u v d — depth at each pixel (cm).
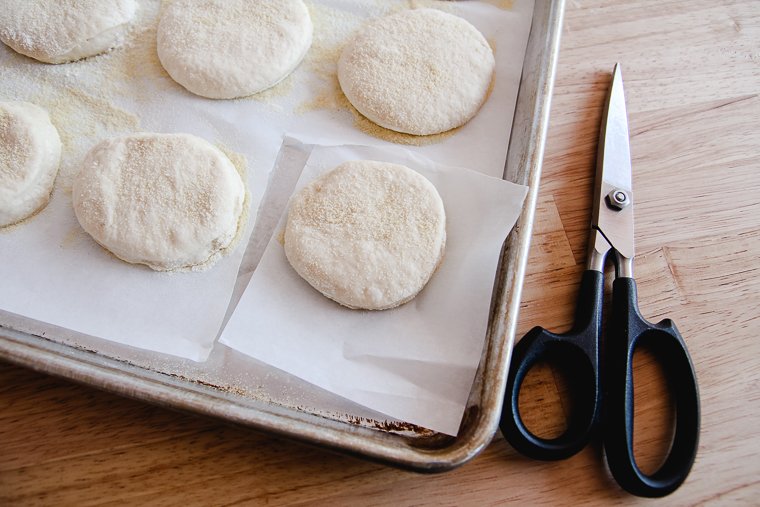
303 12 51
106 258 46
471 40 51
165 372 44
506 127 50
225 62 49
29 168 47
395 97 49
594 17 55
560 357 46
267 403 43
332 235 46
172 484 44
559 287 48
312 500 44
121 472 44
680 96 53
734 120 52
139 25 52
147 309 45
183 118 49
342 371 44
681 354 45
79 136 49
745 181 51
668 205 50
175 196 46
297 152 49
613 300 47
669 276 48
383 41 50
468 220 46
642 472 44
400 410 43
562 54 54
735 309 48
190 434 44
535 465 44
